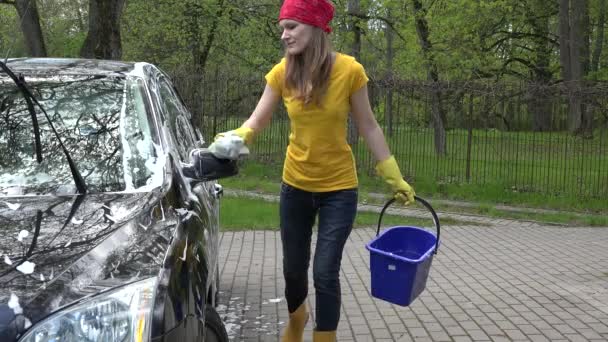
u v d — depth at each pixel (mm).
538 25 28125
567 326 5078
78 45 22375
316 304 3373
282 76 3354
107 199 2697
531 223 10328
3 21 18594
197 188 3492
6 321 1853
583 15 26000
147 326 2039
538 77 29422
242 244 8055
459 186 12781
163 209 2689
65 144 3070
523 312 5434
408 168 13289
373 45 26344
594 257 7676
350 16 17875
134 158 3021
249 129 3307
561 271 6914
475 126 12820
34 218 2457
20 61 3750
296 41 3166
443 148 13039
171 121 3717
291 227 3523
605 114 11961
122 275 2141
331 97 3242
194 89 14773
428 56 18641
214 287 3775
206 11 20641
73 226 2387
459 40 19000
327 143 3322
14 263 2090
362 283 6289
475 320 5215
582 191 12141
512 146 12609
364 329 4977
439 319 5227
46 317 1899
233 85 14664
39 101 3277
